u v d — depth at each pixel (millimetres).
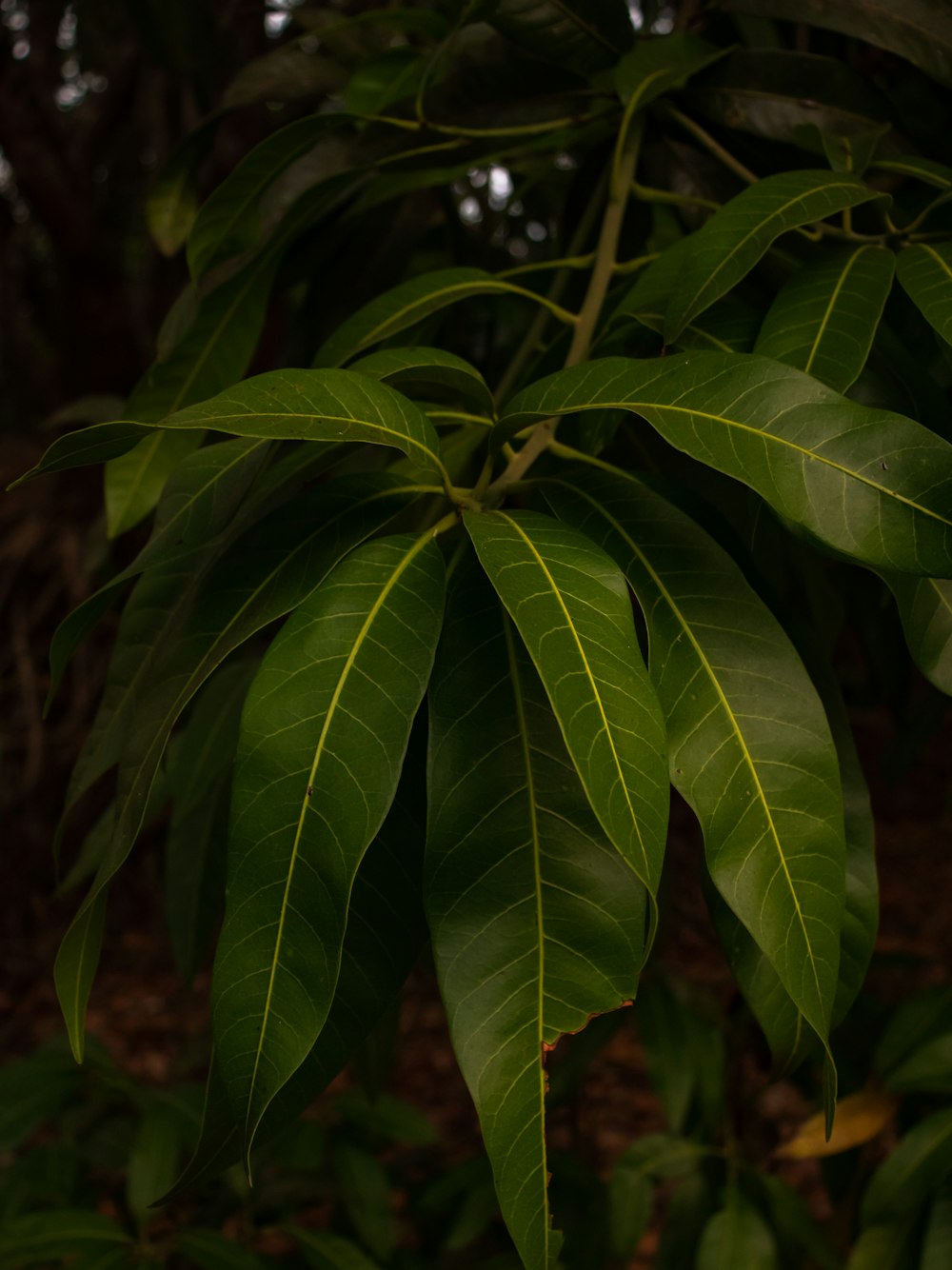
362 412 562
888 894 4250
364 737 541
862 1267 1073
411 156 860
